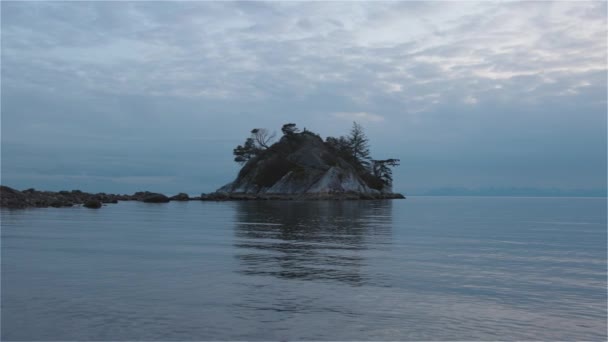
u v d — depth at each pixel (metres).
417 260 19.53
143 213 57.34
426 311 11.68
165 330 9.98
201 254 20.78
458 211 80.06
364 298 12.88
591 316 11.46
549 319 11.19
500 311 11.78
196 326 10.27
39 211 55.25
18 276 15.10
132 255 20.12
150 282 14.52
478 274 16.44
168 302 12.16
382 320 10.91
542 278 15.86
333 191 135.50
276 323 10.58
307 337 9.71
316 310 11.64
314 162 146.38
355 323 10.67
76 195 90.75
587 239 29.42
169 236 28.69
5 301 11.98
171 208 74.44
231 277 15.51
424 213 68.12
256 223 41.19
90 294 12.82
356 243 25.67
